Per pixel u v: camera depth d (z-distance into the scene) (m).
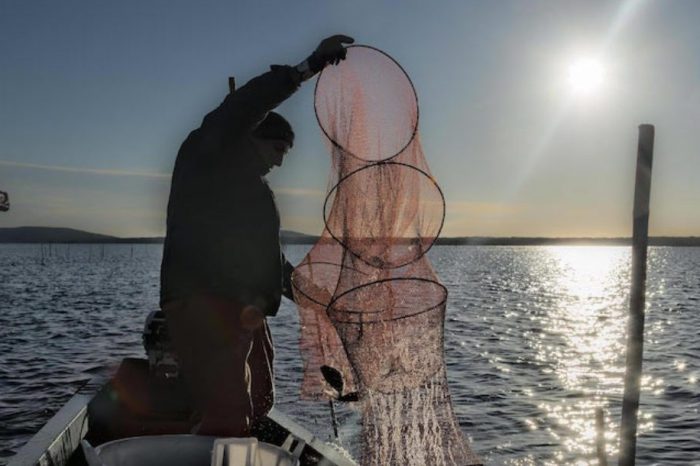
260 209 4.36
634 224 6.02
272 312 4.49
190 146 4.42
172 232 4.36
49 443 4.66
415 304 4.49
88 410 5.40
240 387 4.33
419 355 4.52
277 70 4.14
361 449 4.62
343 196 4.51
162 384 5.41
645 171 5.87
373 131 4.49
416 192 4.51
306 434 5.84
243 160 4.33
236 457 3.31
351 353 4.48
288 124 4.52
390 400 4.55
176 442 3.83
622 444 6.20
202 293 4.27
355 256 4.50
